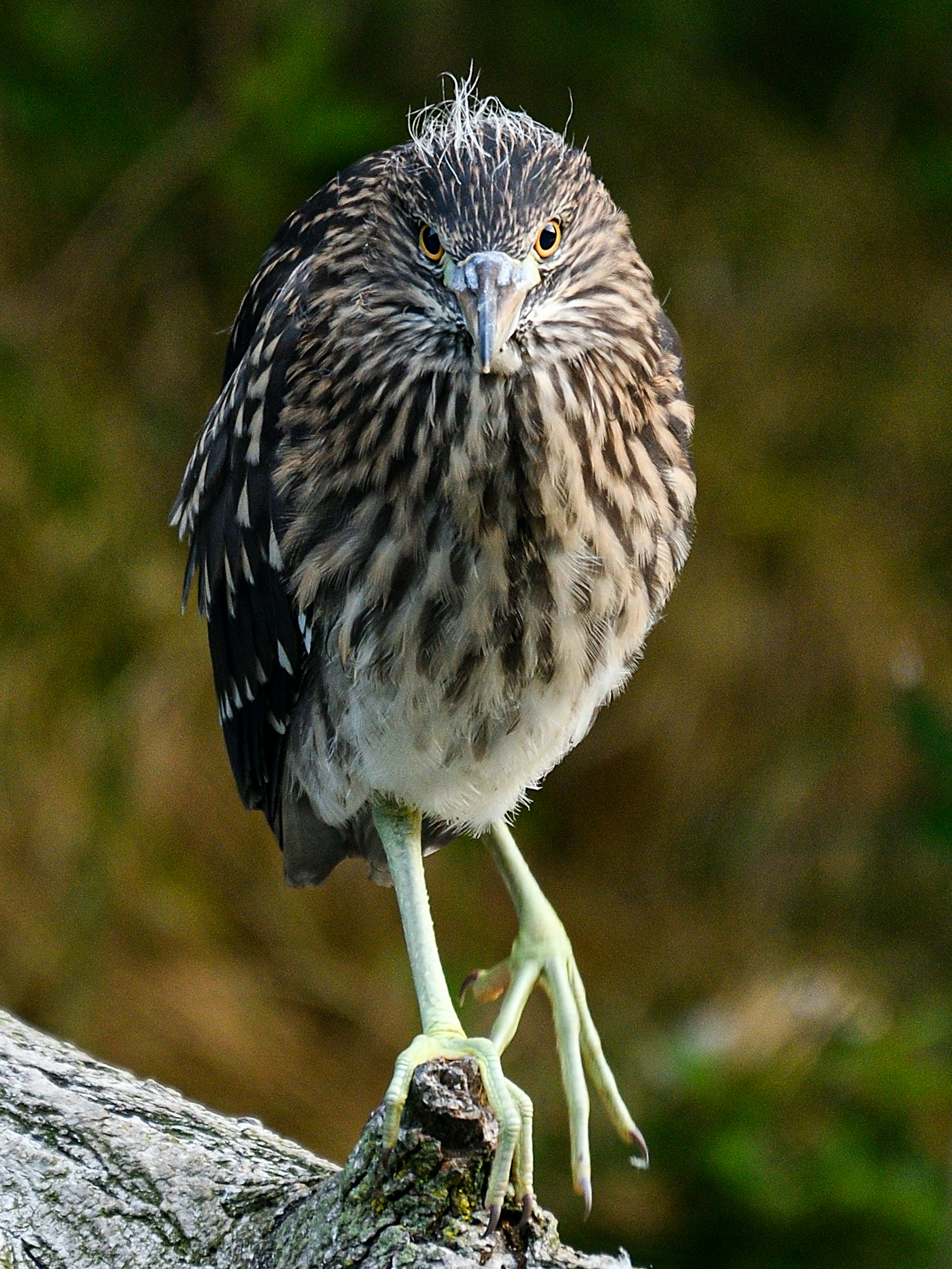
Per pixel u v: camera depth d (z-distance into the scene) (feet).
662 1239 32.24
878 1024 36.35
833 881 40.34
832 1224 31.48
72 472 38.63
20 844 35.88
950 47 45.65
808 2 46.19
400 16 41.98
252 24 40.42
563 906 40.32
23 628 37.24
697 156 44.34
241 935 37.14
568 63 43.45
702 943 39.70
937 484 42.93
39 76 40.04
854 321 43.98
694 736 41.01
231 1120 18.25
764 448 42.91
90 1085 18.16
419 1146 15.46
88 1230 16.63
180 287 41.22
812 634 41.06
